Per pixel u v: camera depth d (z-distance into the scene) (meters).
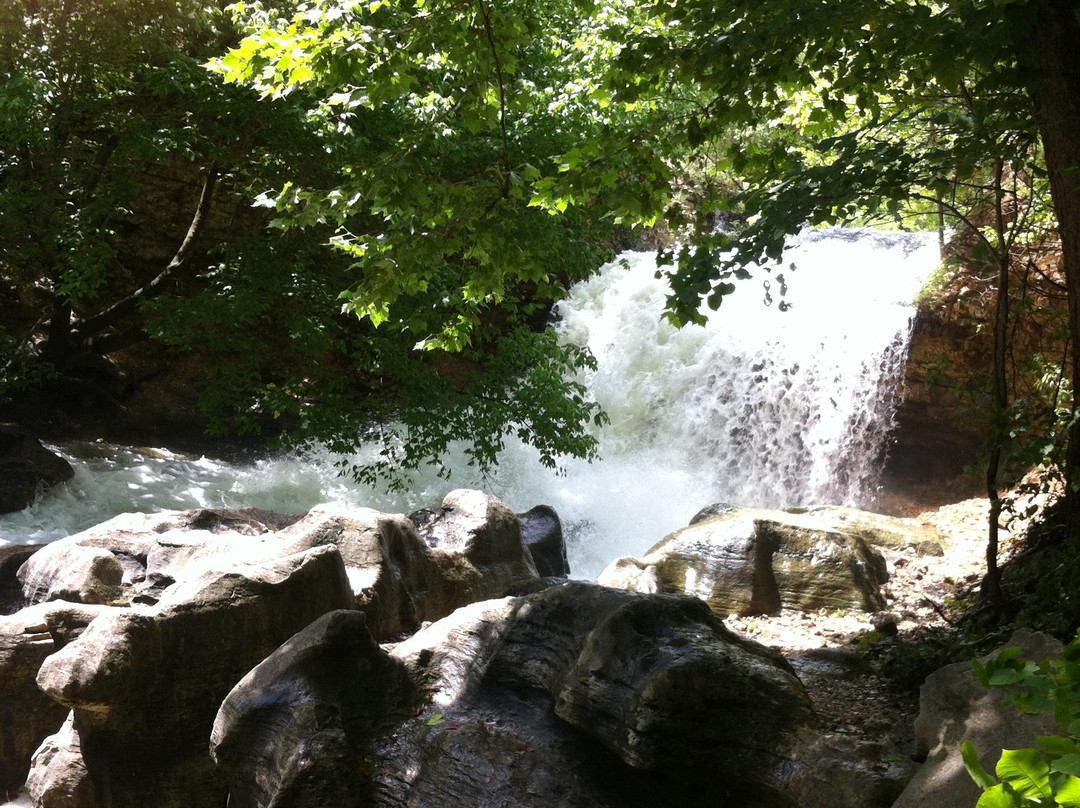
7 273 14.60
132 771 5.50
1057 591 5.77
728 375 17.34
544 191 6.46
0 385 13.96
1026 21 4.62
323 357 18.11
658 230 23.88
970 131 5.76
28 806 5.69
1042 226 8.57
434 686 5.13
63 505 12.59
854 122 8.30
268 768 4.78
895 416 15.06
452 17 6.33
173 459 15.44
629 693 4.30
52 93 12.68
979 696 3.49
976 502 12.52
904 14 4.96
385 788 4.63
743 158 6.47
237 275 13.84
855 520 10.37
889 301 16.05
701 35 5.85
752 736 4.07
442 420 13.45
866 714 5.36
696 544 8.87
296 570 6.00
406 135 6.62
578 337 20.11
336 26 6.32
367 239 6.49
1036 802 1.38
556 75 14.23
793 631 7.79
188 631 5.64
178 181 18.50
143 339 16.36
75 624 6.19
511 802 4.35
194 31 13.66
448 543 8.27
